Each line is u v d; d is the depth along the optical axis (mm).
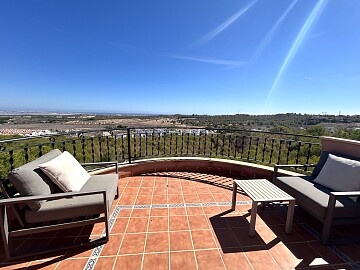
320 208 1806
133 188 3135
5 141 2180
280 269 1507
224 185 3314
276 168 2588
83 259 1573
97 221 1754
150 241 1823
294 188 2201
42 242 1789
